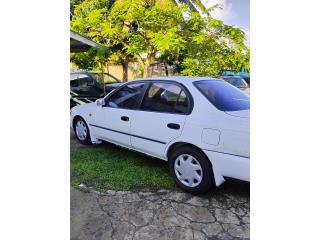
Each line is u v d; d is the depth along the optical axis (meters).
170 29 7.46
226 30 7.95
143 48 8.49
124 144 3.43
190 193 2.70
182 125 2.67
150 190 2.79
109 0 9.64
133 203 2.55
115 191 2.77
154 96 3.09
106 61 9.68
